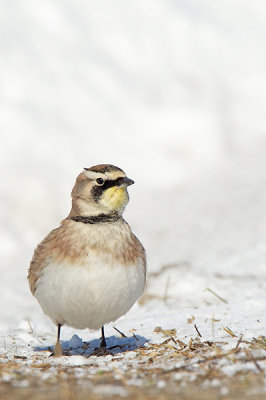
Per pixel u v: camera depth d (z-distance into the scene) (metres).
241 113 21.16
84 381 6.88
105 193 8.45
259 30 23.75
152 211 18.03
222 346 8.02
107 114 20.27
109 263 8.10
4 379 6.96
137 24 22.58
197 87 21.64
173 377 6.77
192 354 7.77
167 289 12.86
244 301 11.02
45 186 17.88
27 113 19.27
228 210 17.08
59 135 19.12
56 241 8.38
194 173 19.53
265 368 6.84
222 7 24.25
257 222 15.95
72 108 20.03
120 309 8.36
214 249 15.04
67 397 6.30
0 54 20.23
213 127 20.38
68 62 20.97
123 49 21.94
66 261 8.14
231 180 18.75
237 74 22.16
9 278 14.97
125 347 9.05
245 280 12.85
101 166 8.66
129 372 7.15
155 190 19.06
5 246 16.44
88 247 8.14
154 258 15.16
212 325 9.29
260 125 20.97
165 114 20.53
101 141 19.53
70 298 8.12
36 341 9.94
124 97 20.88
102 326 8.97
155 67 21.84
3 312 12.84
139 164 19.47
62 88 20.28
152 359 7.79
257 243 14.81
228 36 23.08
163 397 6.17
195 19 23.19
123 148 19.62
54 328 10.97
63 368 7.55
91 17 22.34
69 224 8.44
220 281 12.86
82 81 20.67
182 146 20.16
